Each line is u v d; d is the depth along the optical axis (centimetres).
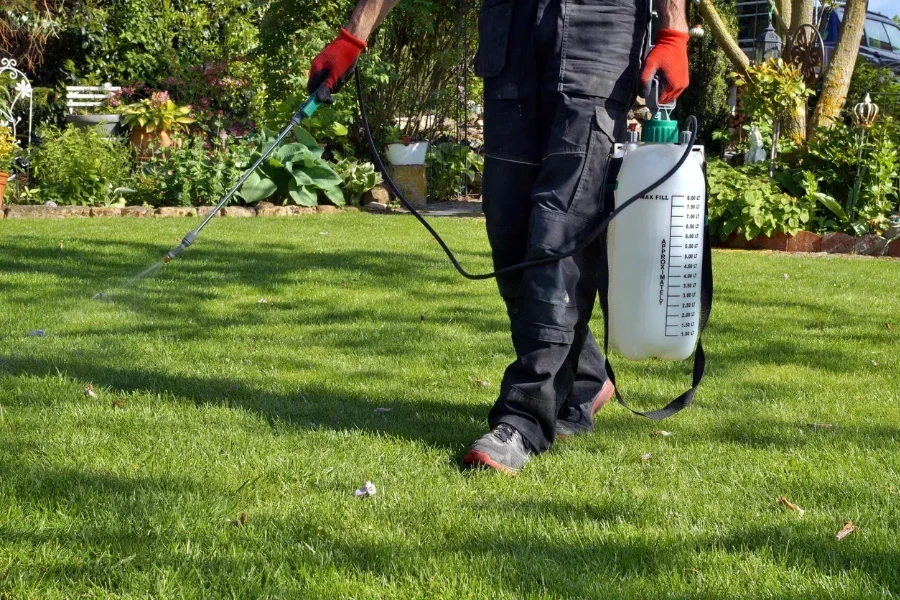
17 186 1040
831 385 371
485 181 283
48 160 1038
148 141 1175
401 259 682
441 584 185
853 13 1037
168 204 1052
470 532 213
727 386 368
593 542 209
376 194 1145
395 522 218
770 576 191
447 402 333
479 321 480
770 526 220
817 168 957
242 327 453
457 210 1136
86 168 1027
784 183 956
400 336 441
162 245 721
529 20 266
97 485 235
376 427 299
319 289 558
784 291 612
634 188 255
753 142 1047
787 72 970
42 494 227
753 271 713
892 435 301
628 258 258
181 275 592
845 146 938
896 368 402
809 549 206
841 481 254
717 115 1581
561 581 188
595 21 261
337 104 1180
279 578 186
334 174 1108
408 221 967
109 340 414
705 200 261
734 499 239
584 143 261
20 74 1223
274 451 269
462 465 264
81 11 1389
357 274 612
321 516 220
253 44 1476
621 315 262
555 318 266
